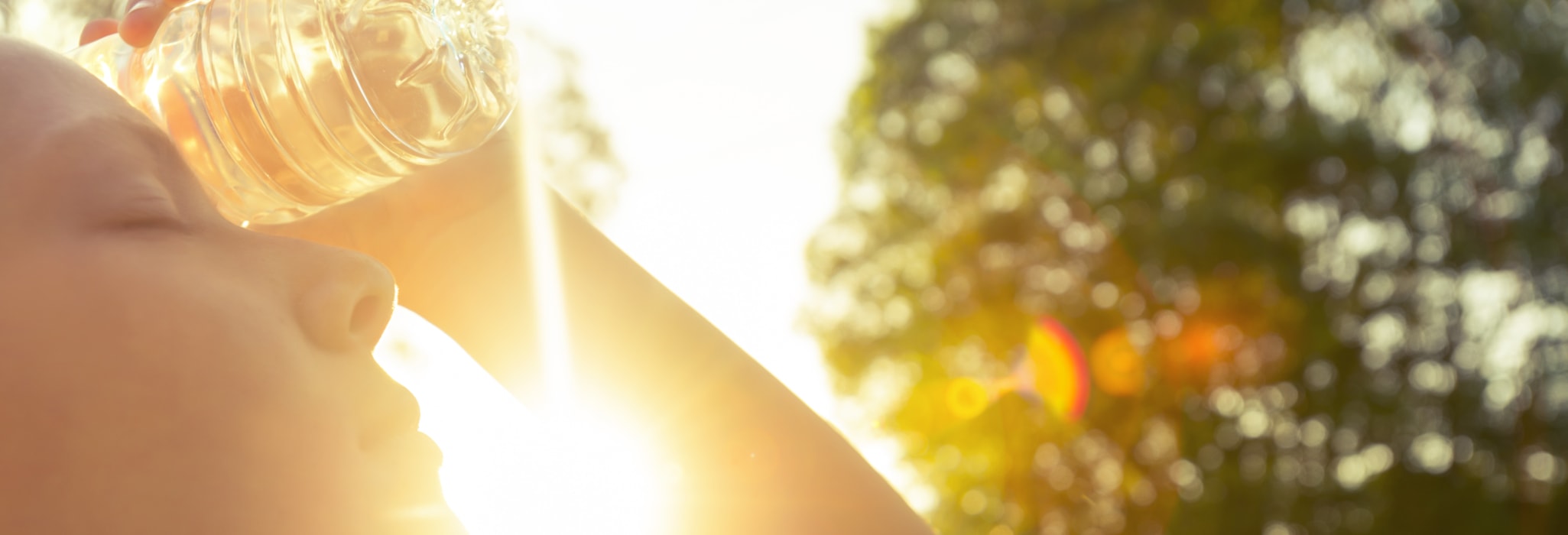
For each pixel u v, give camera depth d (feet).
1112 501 47.16
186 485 1.63
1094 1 46.80
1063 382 47.52
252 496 1.67
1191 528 45.01
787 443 3.12
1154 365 45.83
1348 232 44.62
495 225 3.18
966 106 49.83
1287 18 43.52
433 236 3.16
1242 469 45.16
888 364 52.06
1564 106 41.91
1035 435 48.11
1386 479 44.80
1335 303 44.24
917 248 51.90
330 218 3.12
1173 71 44.88
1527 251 42.63
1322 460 45.50
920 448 50.57
